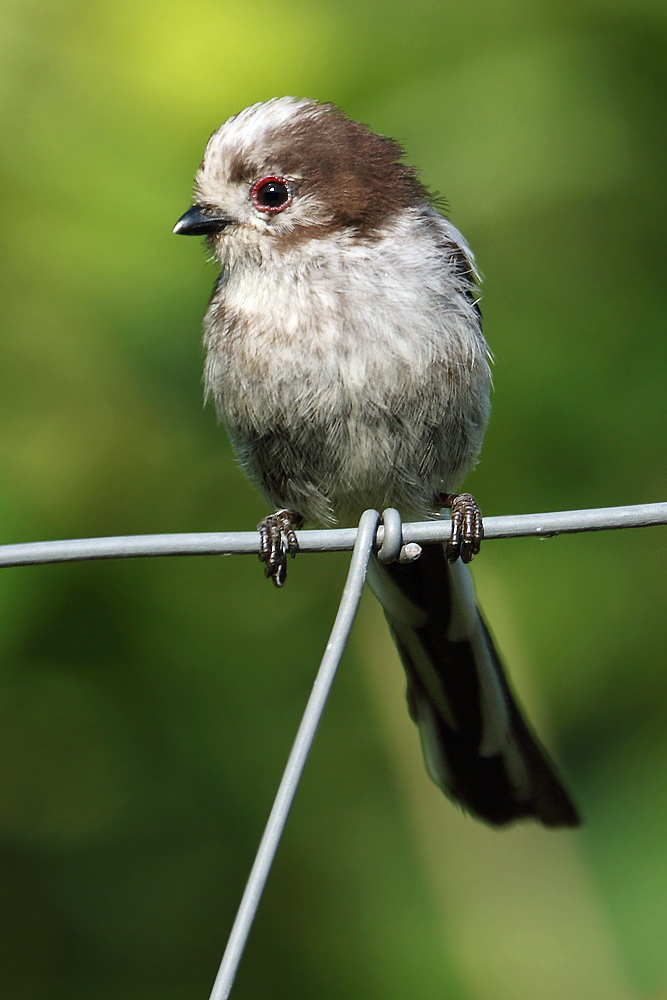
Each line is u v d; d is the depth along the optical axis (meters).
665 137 10.70
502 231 10.58
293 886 10.41
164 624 10.16
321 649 10.54
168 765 10.23
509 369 10.39
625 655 10.55
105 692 10.09
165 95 10.26
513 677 10.48
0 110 10.05
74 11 10.30
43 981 10.40
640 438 10.27
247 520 10.29
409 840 10.41
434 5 10.59
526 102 10.41
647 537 10.67
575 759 10.46
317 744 10.57
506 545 10.67
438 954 9.95
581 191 10.45
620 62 10.73
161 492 10.19
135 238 9.91
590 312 10.52
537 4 10.66
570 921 9.96
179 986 10.23
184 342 9.95
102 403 10.10
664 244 10.70
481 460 10.26
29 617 9.62
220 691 10.27
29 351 9.94
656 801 10.08
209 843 10.36
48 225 9.91
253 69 10.36
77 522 9.85
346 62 10.47
